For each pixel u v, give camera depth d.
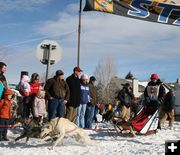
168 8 11.20
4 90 9.27
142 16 11.14
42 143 8.65
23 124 8.91
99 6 10.84
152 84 10.96
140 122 10.50
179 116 20.80
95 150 7.87
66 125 7.93
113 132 11.06
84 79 11.65
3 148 7.86
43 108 9.88
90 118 12.29
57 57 9.31
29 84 10.24
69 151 7.63
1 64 9.31
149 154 7.32
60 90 9.48
